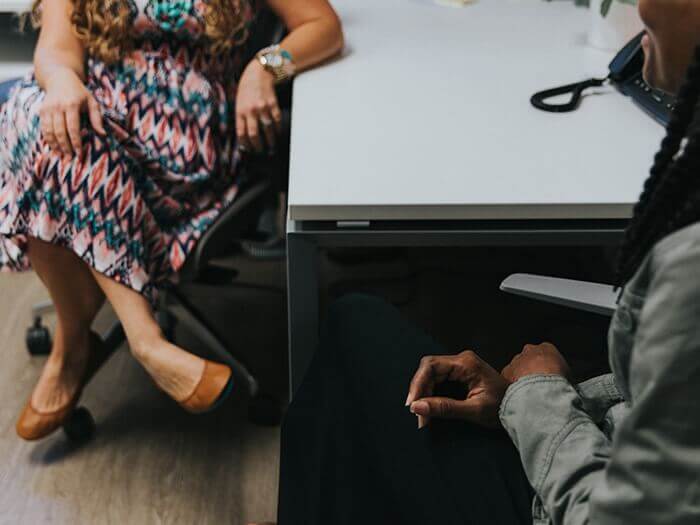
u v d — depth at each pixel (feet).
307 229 4.19
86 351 6.16
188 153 5.84
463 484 3.19
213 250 5.91
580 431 2.93
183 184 5.84
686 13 2.36
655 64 2.58
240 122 5.67
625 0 5.51
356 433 3.50
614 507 2.11
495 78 5.35
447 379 3.62
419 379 3.53
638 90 4.96
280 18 6.03
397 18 6.49
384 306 4.08
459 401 3.42
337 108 4.96
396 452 3.36
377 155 4.43
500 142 4.55
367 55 5.78
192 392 5.52
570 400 3.06
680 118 2.30
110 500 5.94
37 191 5.52
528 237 4.17
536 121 4.77
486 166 4.32
